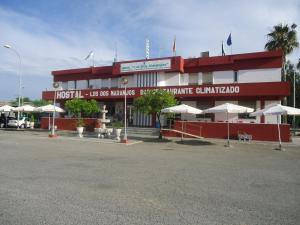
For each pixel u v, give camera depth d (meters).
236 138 23.33
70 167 10.16
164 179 8.51
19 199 6.23
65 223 4.90
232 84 26.50
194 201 6.33
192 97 28.61
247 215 5.50
